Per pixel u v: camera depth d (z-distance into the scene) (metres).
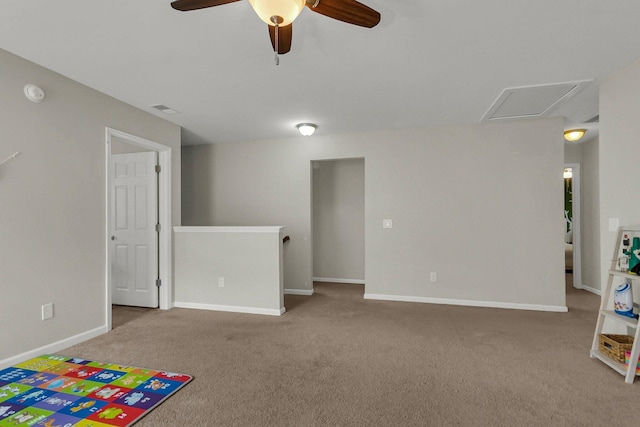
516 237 4.21
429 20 2.11
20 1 1.89
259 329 3.41
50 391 2.17
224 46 2.41
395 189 4.62
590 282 5.18
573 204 5.51
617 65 2.70
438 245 4.46
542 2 1.93
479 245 4.32
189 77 2.93
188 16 2.04
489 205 4.29
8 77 2.50
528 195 4.18
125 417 1.89
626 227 2.62
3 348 2.48
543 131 4.13
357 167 5.94
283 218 5.12
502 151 4.27
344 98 3.44
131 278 4.29
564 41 2.35
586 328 3.42
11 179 2.53
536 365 2.56
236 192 5.32
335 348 2.91
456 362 2.62
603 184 2.97
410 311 4.05
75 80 2.98
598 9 1.99
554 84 3.06
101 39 2.31
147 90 3.21
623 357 2.41
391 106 3.68
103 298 3.28
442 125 4.43
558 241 4.09
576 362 2.61
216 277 4.15
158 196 4.19
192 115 3.96
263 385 2.27
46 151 2.76
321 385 2.27
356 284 5.80
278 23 1.56
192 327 3.46
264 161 5.19
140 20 2.08
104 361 2.64
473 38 2.31
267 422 1.86
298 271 5.05
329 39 2.33
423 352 2.82
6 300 2.49
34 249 2.68
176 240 4.29
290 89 3.20
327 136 4.92
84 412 1.94
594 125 4.39
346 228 5.99
